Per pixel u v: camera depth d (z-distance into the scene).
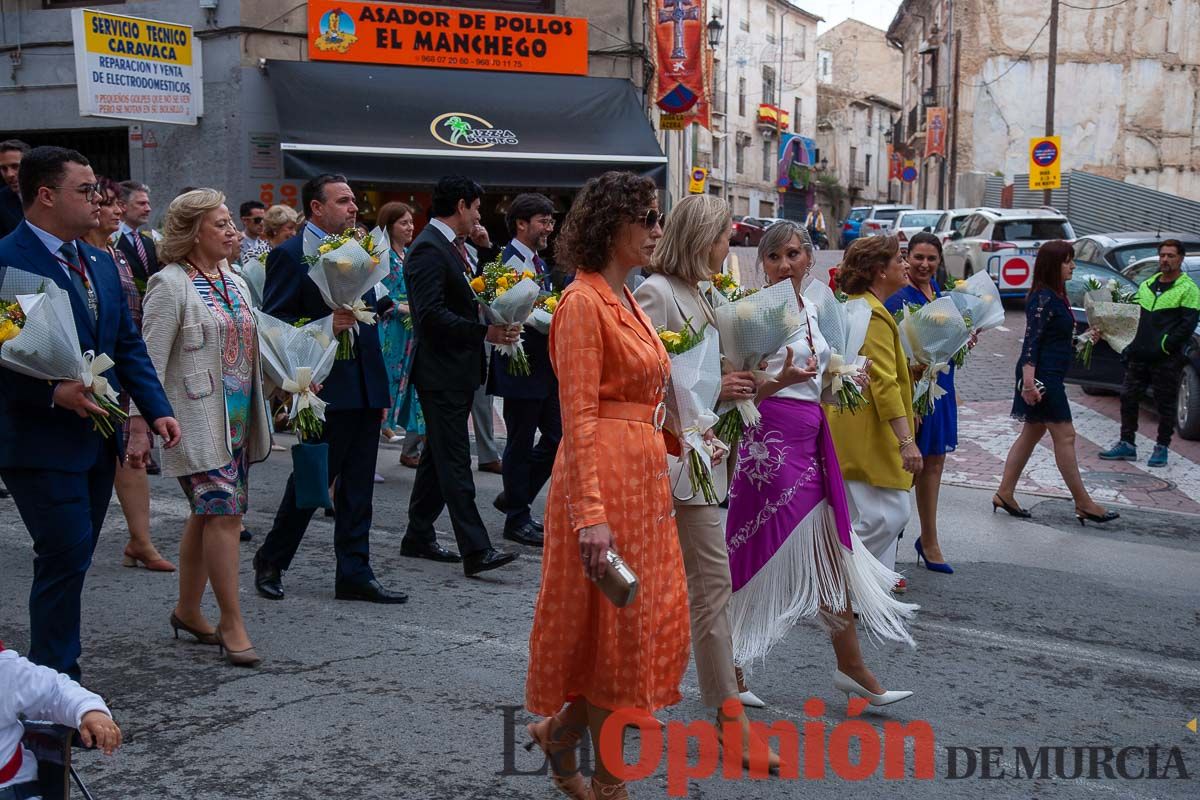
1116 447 10.87
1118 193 33.28
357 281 5.36
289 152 14.24
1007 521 8.48
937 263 6.68
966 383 14.84
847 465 5.59
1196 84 36.56
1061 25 36.56
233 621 4.89
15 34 16.56
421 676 4.80
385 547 7.00
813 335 4.50
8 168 7.18
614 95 16.31
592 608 3.37
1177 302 10.34
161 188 16.19
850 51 78.12
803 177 58.84
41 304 3.80
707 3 50.22
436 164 14.76
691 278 4.06
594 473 3.21
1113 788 4.04
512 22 16.25
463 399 6.15
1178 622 6.18
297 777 3.84
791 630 5.75
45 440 4.04
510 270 6.40
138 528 6.29
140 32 14.60
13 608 5.60
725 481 4.10
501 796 3.73
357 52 15.79
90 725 2.67
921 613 6.14
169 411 4.41
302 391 5.14
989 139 37.16
